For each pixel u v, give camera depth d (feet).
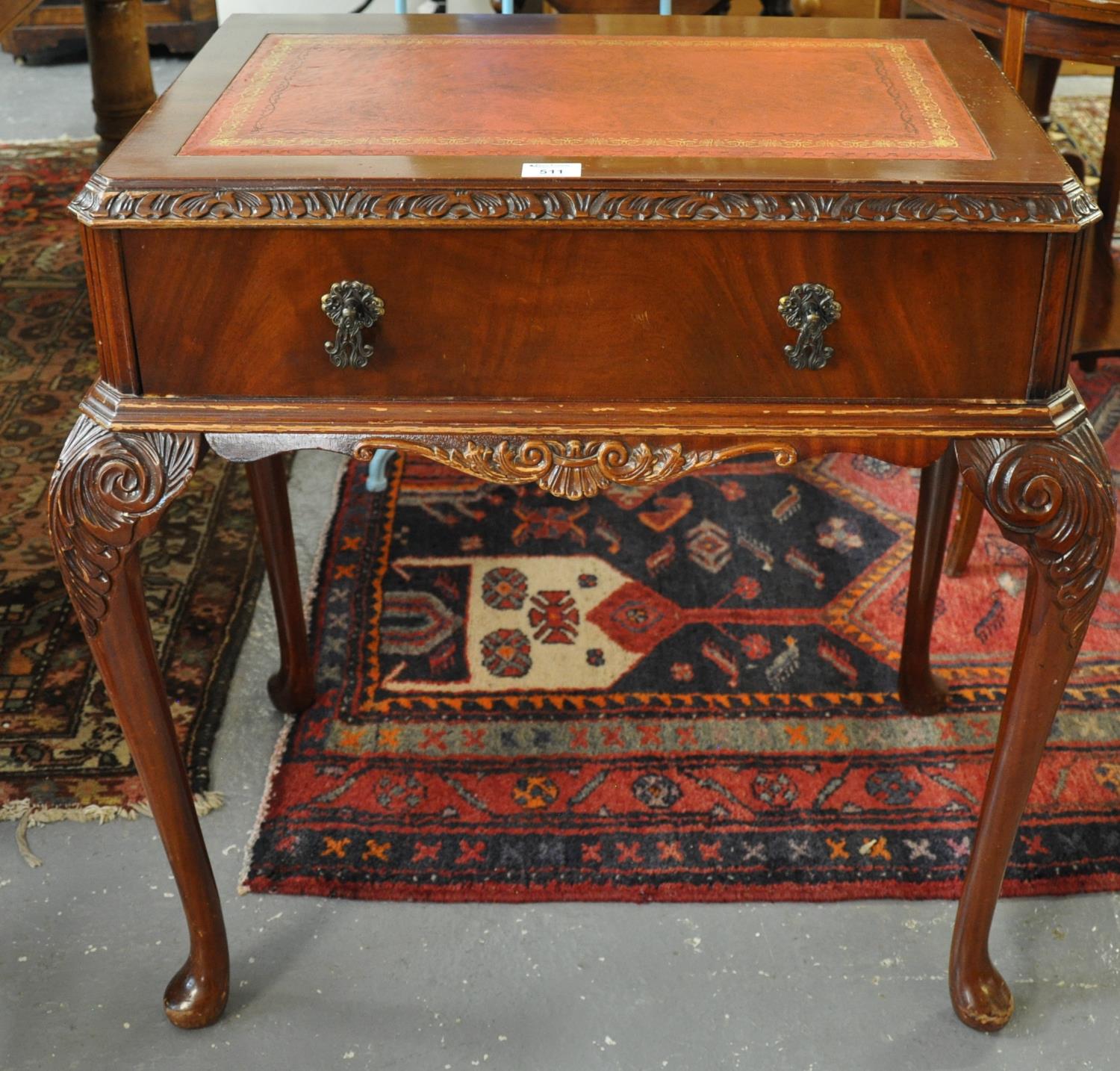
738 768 5.72
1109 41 5.80
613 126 3.90
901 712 6.03
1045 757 5.75
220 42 4.65
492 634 6.51
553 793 5.59
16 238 10.48
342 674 6.25
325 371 3.70
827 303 3.56
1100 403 8.44
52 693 6.13
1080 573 3.83
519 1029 4.66
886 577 6.93
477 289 3.59
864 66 4.46
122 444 3.75
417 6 12.32
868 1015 4.71
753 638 6.49
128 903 5.14
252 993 4.79
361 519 7.39
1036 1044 4.63
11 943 4.97
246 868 5.24
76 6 13.93
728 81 4.31
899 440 3.76
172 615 6.64
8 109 13.12
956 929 4.63
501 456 3.78
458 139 3.79
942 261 3.54
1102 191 8.00
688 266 3.55
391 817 5.48
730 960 4.91
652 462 3.78
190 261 3.54
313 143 3.75
